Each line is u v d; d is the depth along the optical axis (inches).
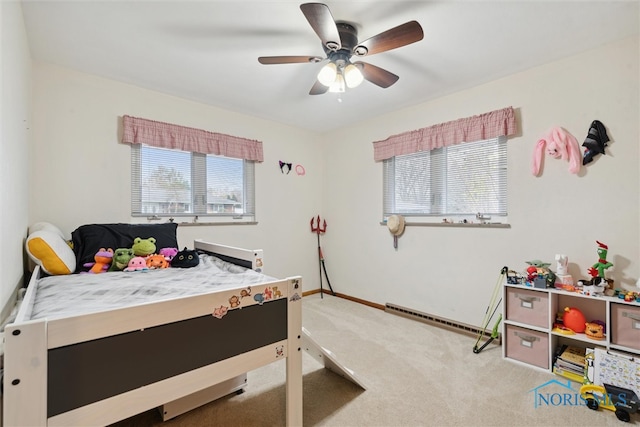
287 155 154.3
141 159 109.3
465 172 112.2
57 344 33.4
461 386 74.4
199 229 123.2
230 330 48.2
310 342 69.7
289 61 75.2
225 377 47.5
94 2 64.7
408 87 108.8
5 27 48.4
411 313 125.6
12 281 56.5
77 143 96.0
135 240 88.0
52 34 76.4
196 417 63.3
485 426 60.2
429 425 60.4
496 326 95.7
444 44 81.4
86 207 97.7
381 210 140.6
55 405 33.4
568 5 66.0
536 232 94.2
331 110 133.1
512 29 74.6
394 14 69.1
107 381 36.8
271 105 126.6
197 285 61.4
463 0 64.4
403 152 128.5
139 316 39.3
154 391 40.5
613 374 66.8
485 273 105.8
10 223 53.4
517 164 98.2
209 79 102.2
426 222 123.0
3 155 46.1
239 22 72.1
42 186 90.0
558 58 88.9
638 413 63.5
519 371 81.8
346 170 157.2
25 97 73.8
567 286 81.0
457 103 113.2
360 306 143.0
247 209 139.6
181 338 42.9
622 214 79.7
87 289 58.0
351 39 72.9
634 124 78.0
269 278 67.9
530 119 95.3
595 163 83.7
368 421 61.6
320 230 167.2
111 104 102.4
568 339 88.1
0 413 32.4
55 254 72.7
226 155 129.6
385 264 138.7
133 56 87.6
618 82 80.0
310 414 63.7
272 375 80.6
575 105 86.8
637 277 77.6
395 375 79.7
